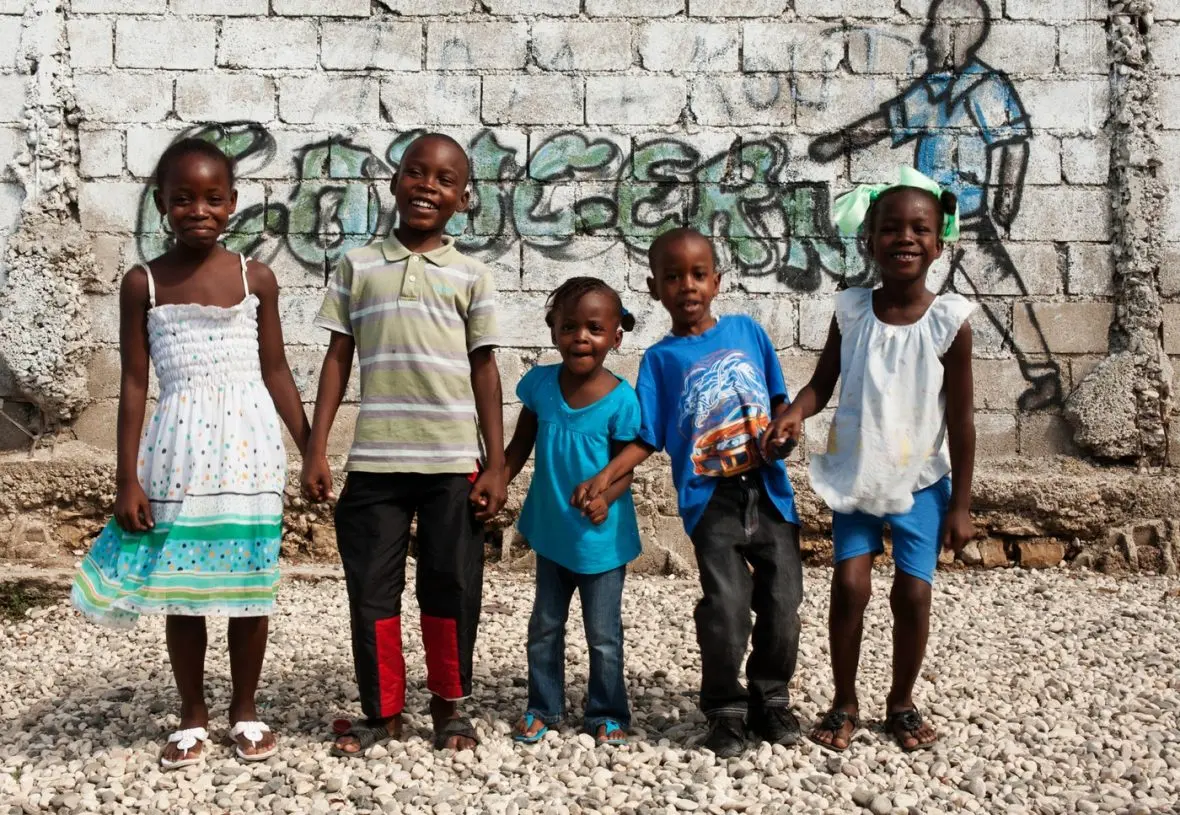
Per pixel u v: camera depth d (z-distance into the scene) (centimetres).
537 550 364
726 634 346
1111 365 620
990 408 625
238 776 333
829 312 625
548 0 625
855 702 362
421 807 314
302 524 625
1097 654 458
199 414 346
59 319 612
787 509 361
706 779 329
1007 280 625
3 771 344
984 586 581
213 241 352
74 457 619
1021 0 626
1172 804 317
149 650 475
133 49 621
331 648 469
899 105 626
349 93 623
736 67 625
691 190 625
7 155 622
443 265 357
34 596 570
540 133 625
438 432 349
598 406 362
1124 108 622
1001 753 351
